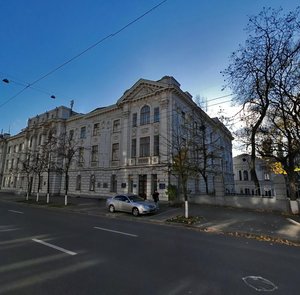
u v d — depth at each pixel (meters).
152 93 27.81
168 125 25.89
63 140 33.09
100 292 4.20
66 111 40.59
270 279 5.02
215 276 5.11
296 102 16.70
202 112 28.80
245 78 17.78
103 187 31.33
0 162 54.88
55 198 31.95
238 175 54.38
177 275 5.10
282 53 16.33
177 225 13.41
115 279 4.80
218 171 36.06
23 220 12.79
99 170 32.28
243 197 19.56
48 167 33.72
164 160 25.30
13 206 22.59
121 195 18.67
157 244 8.00
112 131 32.06
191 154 26.92
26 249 6.93
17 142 51.16
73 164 36.12
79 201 27.59
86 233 9.52
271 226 12.45
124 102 30.28
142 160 27.33
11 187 49.69
